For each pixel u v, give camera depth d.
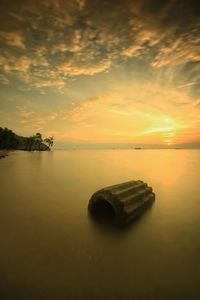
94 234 5.55
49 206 7.96
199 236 5.52
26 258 4.39
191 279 3.80
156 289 3.54
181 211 7.56
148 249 4.82
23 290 3.47
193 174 17.50
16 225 6.14
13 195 9.67
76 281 3.70
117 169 20.92
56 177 15.13
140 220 6.62
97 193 6.96
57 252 4.64
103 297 3.36
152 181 14.01
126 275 3.88
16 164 25.44
